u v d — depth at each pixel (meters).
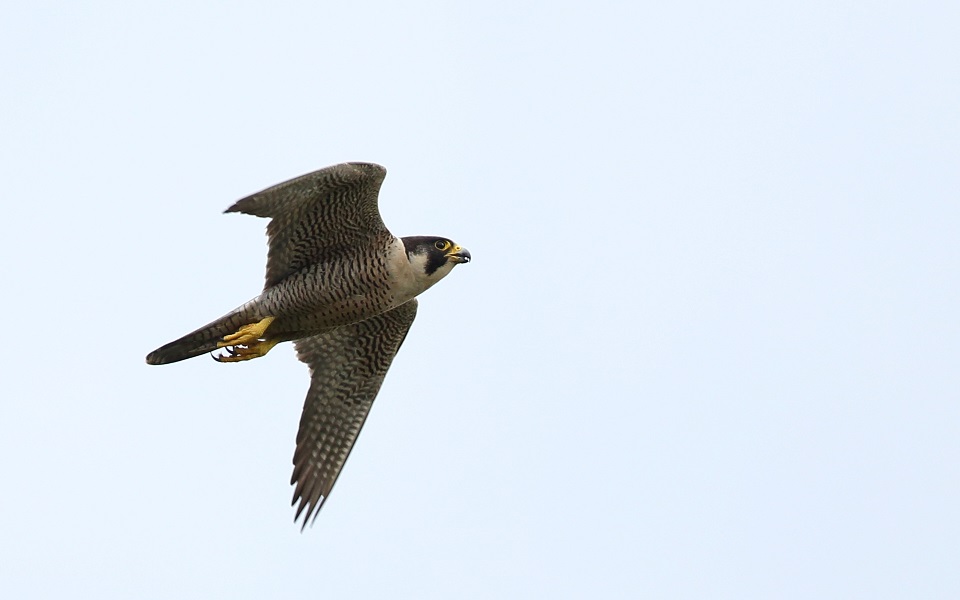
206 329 15.01
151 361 14.99
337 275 15.19
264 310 15.07
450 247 15.66
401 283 15.44
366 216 14.92
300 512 16.61
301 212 14.56
